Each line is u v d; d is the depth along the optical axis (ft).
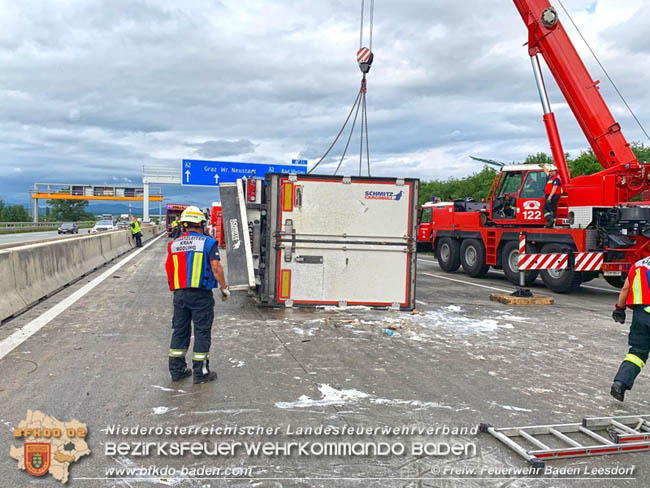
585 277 41.88
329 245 30.27
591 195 39.24
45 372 17.40
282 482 10.75
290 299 30.37
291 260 30.22
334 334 24.27
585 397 16.42
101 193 247.29
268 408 14.66
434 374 18.35
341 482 10.80
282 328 25.29
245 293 37.27
